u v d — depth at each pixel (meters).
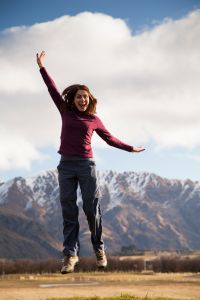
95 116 8.61
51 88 8.82
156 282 111.06
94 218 8.29
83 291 82.56
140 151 8.88
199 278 130.88
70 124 8.34
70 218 8.31
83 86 8.44
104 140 8.73
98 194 8.32
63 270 8.09
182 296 64.06
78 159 8.25
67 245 8.25
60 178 8.34
